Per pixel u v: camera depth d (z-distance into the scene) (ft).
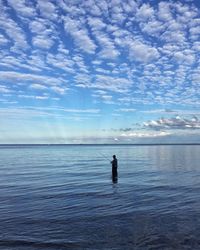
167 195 77.05
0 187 96.84
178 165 188.24
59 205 65.82
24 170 165.99
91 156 359.46
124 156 335.47
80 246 40.06
